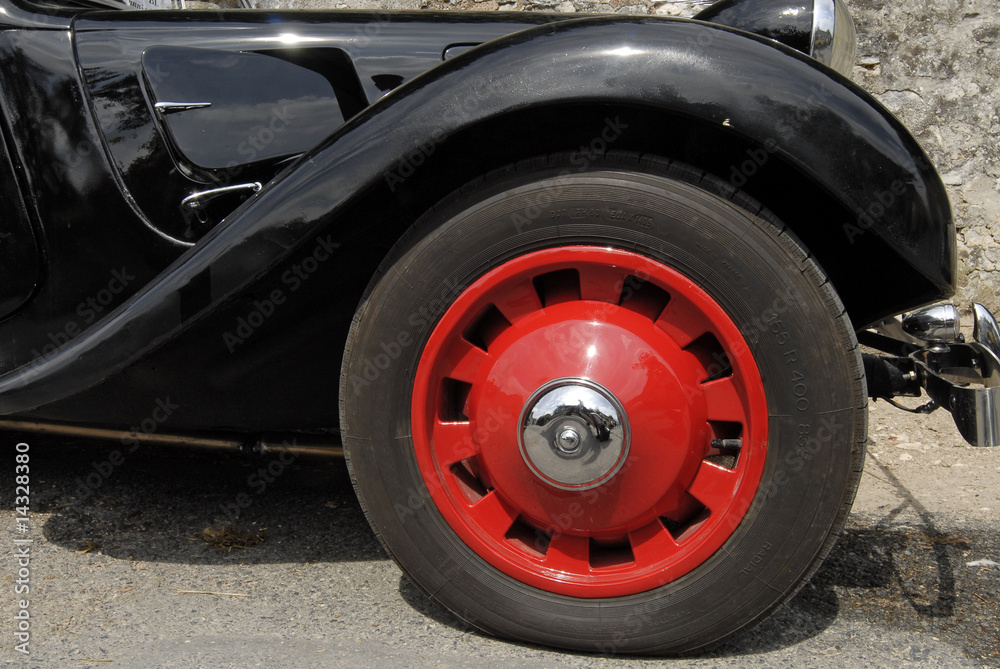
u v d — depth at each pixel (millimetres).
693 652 1420
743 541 1348
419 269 1401
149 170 1747
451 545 1438
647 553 1415
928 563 1799
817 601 1620
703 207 1321
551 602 1411
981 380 1517
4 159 1771
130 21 1815
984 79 3205
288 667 1340
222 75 1761
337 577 1693
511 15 1900
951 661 1404
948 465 2514
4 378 1587
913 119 3279
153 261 1770
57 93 1759
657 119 1415
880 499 2227
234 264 1400
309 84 1780
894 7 3236
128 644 1402
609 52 1291
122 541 1837
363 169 1342
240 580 1669
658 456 1345
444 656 1396
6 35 1780
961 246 3271
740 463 1372
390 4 3781
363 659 1375
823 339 1300
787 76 1276
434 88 1334
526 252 1383
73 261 1798
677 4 3625
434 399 1452
